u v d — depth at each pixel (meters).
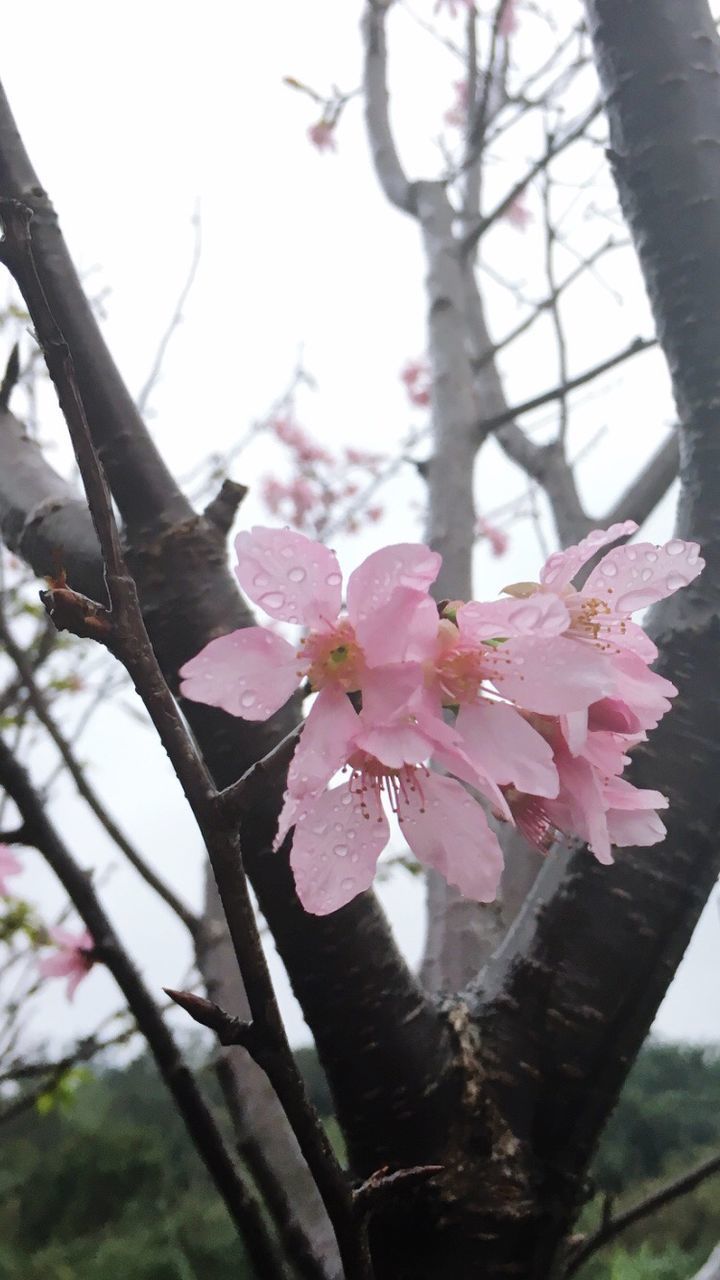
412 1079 0.24
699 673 0.25
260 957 0.16
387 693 0.17
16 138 0.27
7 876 0.48
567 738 0.18
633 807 0.19
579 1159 0.24
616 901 0.24
